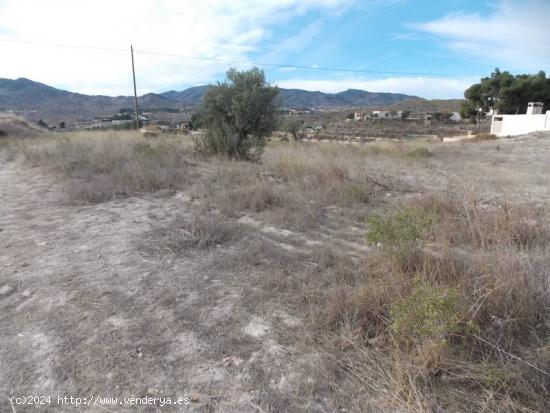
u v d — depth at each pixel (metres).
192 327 2.59
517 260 3.09
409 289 2.74
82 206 5.74
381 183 7.90
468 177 9.55
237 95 10.80
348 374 2.13
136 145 10.81
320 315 2.68
